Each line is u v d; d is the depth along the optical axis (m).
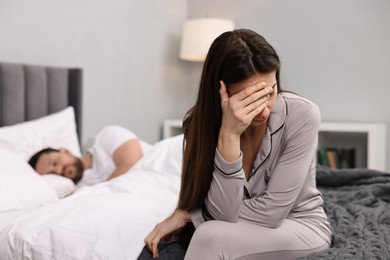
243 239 1.17
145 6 3.69
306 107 1.26
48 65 2.86
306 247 1.24
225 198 1.22
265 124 1.30
